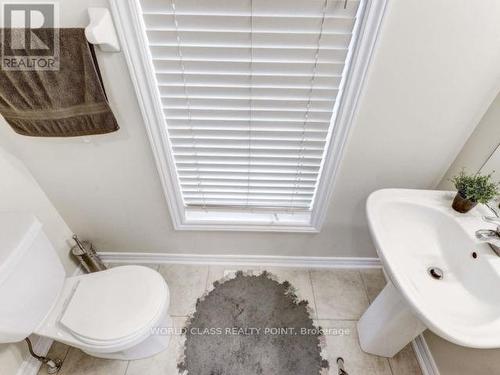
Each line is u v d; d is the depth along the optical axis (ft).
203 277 5.93
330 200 4.79
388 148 4.04
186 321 5.20
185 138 4.12
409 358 4.73
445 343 4.16
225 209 5.29
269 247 5.80
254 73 3.41
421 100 3.51
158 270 6.06
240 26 3.09
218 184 4.80
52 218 5.01
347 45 3.20
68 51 3.10
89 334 3.61
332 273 6.02
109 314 3.81
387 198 3.79
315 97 3.63
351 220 5.13
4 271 3.10
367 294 5.66
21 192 4.32
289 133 4.03
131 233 5.61
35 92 3.37
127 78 3.40
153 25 3.10
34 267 3.57
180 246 5.88
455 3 2.77
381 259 3.15
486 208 3.54
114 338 3.59
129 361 4.68
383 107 3.59
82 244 5.39
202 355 4.74
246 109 3.74
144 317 3.78
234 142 4.17
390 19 2.88
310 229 5.29
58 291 4.03
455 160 4.12
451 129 3.78
